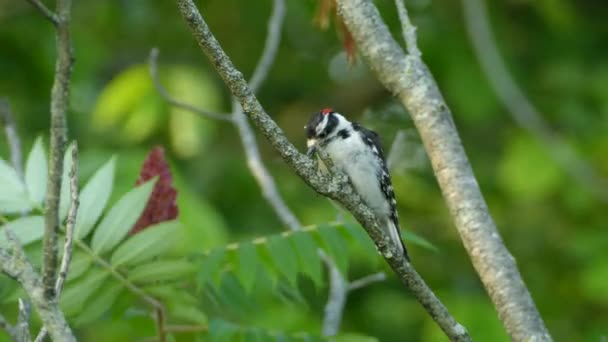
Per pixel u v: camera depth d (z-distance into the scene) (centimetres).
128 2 1622
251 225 1483
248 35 1703
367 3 758
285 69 1783
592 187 1366
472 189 693
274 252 708
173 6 1708
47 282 460
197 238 1098
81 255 661
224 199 1521
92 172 1155
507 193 1508
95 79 1638
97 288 678
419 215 1545
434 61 1520
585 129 1476
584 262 1377
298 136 1734
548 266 1531
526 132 1423
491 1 1577
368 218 581
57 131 448
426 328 1308
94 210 663
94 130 1473
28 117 1534
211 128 1355
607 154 1435
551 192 1391
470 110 1450
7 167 672
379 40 746
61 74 444
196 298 744
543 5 1555
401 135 977
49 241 456
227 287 790
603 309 1476
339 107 1758
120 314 718
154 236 672
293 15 1603
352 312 1471
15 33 1514
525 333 645
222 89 1680
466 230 684
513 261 671
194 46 1719
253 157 942
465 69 1474
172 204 731
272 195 916
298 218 1459
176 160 1543
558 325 1469
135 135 1362
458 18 1521
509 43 1561
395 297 1461
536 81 1551
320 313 1172
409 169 1590
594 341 1373
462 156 705
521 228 1553
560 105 1498
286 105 1783
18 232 639
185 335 759
